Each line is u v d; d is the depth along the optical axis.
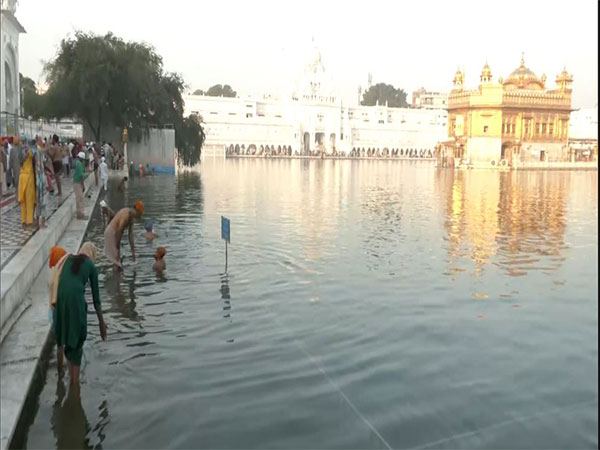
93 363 6.58
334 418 5.35
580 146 85.94
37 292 8.67
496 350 7.06
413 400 5.71
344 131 131.00
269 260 11.97
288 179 42.16
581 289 10.02
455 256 12.90
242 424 5.25
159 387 5.98
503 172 66.06
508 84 82.62
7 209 14.97
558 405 5.60
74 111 38.31
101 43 37.97
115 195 25.50
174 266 11.23
